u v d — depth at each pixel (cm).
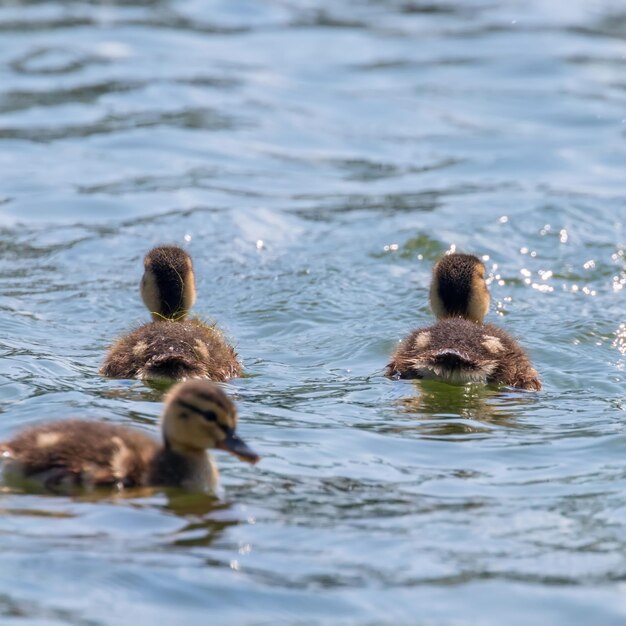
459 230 2088
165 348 1412
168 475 1060
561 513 1019
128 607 852
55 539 942
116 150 2509
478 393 1396
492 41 3369
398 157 2534
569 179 2380
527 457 1167
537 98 2905
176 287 1590
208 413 1062
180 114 2734
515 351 1485
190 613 850
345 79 3033
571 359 1569
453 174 2431
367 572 909
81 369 1460
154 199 2252
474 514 1016
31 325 1683
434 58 3212
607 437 1227
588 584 898
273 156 2522
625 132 2670
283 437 1212
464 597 877
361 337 1659
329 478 1097
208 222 2145
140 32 3334
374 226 2133
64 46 3170
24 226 2114
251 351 1595
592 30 3494
